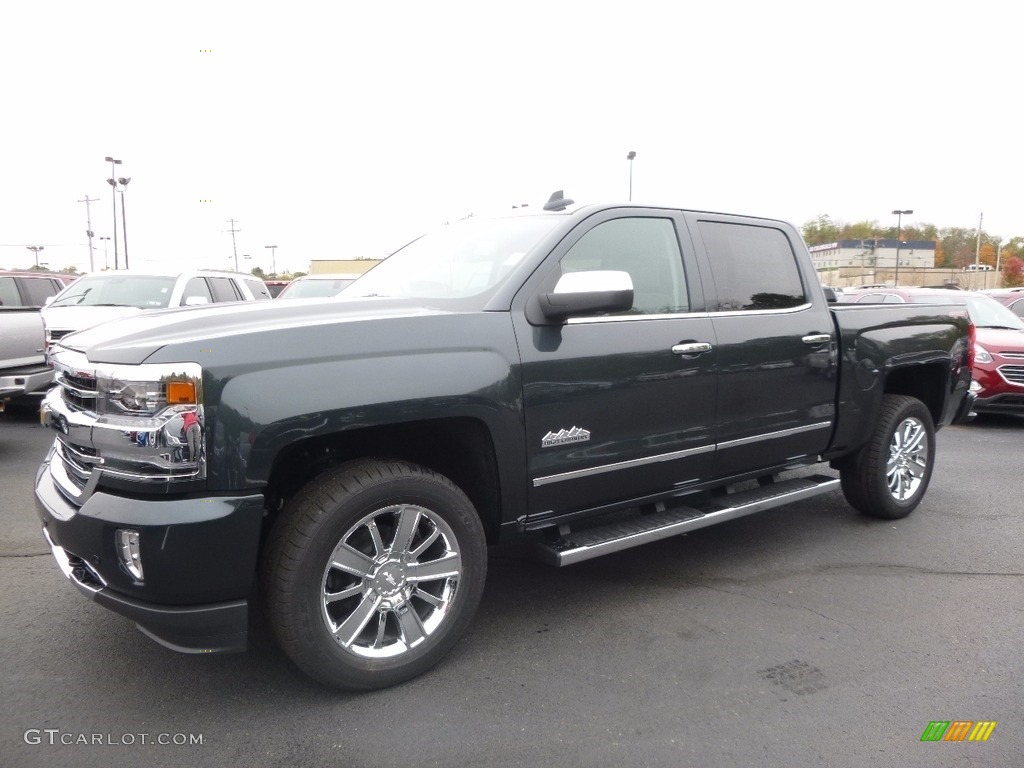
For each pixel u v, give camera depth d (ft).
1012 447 27.86
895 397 17.69
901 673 10.85
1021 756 8.98
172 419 8.59
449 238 14.08
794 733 9.37
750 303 14.30
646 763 8.75
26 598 12.84
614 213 12.68
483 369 10.43
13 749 8.82
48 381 23.88
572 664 11.01
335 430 9.28
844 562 15.24
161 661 10.87
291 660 9.58
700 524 13.29
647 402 12.32
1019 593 13.78
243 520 8.84
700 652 11.41
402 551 10.18
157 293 34.35
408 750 8.95
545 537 12.35
